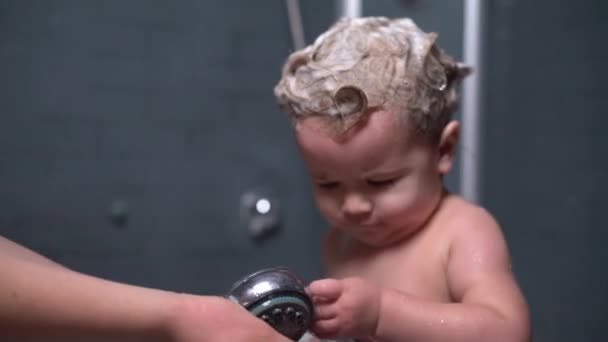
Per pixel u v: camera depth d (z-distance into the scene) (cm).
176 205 166
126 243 160
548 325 133
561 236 131
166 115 164
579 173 129
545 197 134
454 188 121
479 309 53
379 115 59
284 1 173
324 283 48
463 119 121
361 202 61
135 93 161
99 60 157
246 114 173
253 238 174
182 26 165
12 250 43
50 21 152
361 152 59
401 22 68
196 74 167
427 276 65
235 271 172
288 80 63
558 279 132
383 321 50
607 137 124
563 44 131
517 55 132
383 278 68
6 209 149
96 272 157
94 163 157
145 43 161
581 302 128
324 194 64
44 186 153
